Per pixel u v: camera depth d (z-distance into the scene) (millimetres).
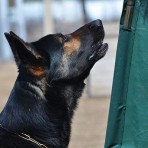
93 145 12570
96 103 18188
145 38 6684
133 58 6781
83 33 7566
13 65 29531
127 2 6766
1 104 17781
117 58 6895
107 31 29562
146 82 6727
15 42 6766
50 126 6828
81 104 18016
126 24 6789
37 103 6758
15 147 6555
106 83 22062
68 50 7293
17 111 6680
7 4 34312
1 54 32562
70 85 7211
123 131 6930
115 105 6941
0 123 6758
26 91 6762
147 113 6746
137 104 6793
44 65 6953
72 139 13234
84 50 7453
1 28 33250
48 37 7254
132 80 6809
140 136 6797
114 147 6980
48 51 7109
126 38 6820
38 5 43094
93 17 39750
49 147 6805
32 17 42125
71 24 37156
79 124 14961
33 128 6672
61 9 40812
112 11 39969
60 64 7148
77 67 7328
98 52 7586
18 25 34000
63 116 7062
